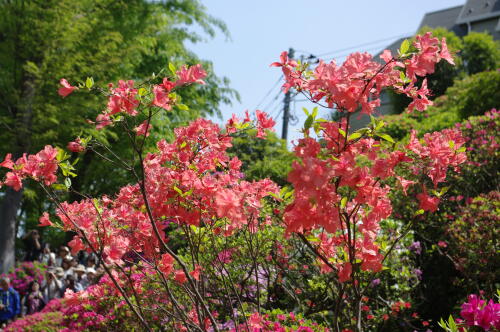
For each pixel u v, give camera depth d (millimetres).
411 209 5961
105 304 4766
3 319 7934
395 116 12367
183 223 2973
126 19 13922
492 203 5273
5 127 11531
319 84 1910
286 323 3721
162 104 2348
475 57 20969
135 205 3074
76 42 11516
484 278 4949
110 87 2477
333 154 2049
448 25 31125
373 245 2314
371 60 1933
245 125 3180
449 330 2234
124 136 13602
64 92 2408
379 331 5141
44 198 14461
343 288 2285
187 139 3061
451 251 5691
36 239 11711
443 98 14500
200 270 3033
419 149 2398
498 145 6809
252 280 4914
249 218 3273
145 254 3123
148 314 4285
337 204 2072
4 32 11031
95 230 2881
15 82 11492
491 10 28781
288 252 5285
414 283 5758
